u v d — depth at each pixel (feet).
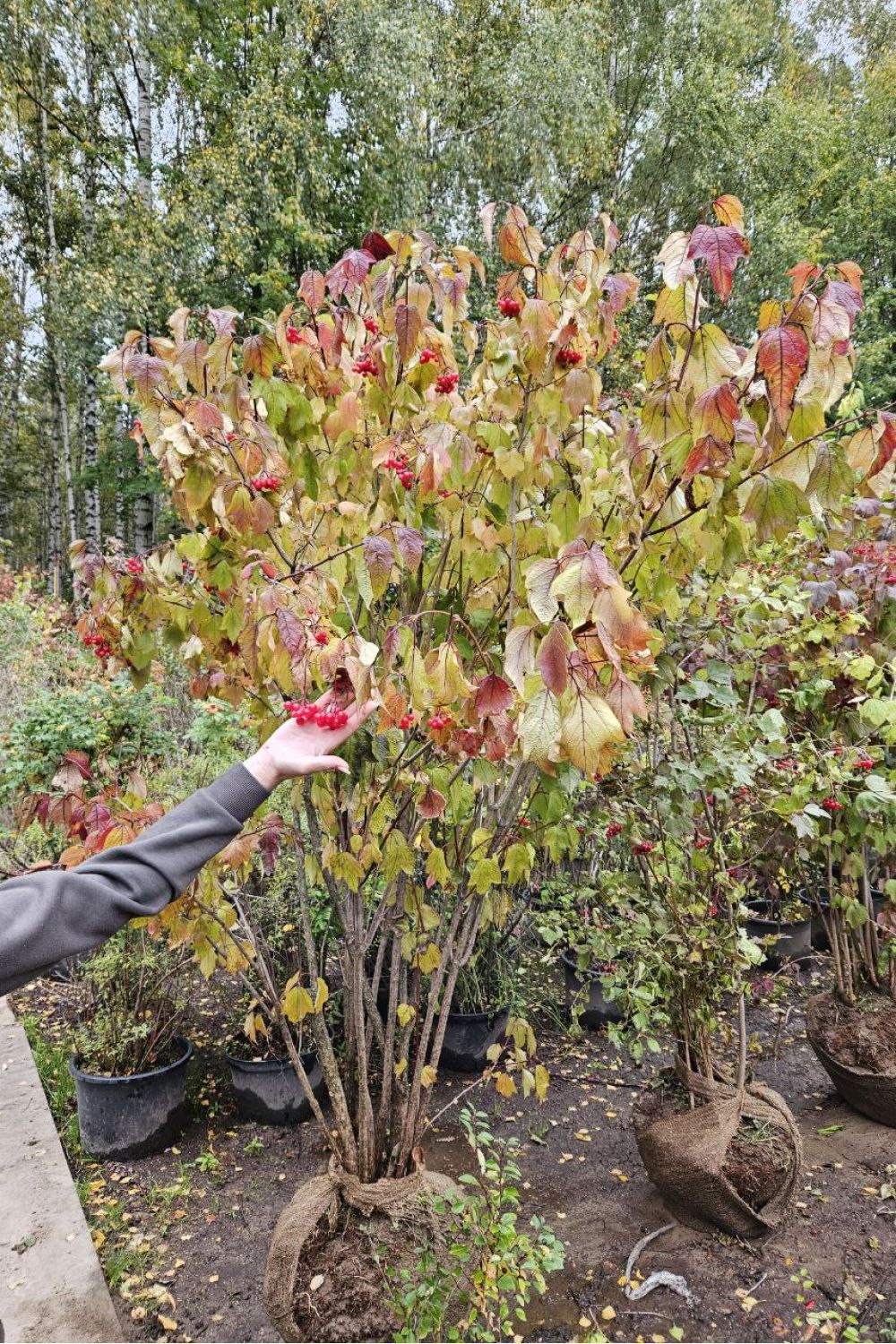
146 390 5.04
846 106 55.52
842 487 4.61
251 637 5.09
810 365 4.16
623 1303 6.70
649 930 7.23
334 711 3.10
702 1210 7.26
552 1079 10.43
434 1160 8.77
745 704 9.25
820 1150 8.80
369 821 5.82
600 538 5.40
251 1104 9.55
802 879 10.07
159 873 2.57
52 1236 7.34
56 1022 11.71
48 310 37.47
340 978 10.75
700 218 4.38
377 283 5.44
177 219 31.19
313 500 5.85
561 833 6.48
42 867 5.49
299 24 34.06
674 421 4.54
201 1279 7.23
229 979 12.49
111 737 12.29
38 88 39.34
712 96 40.88
